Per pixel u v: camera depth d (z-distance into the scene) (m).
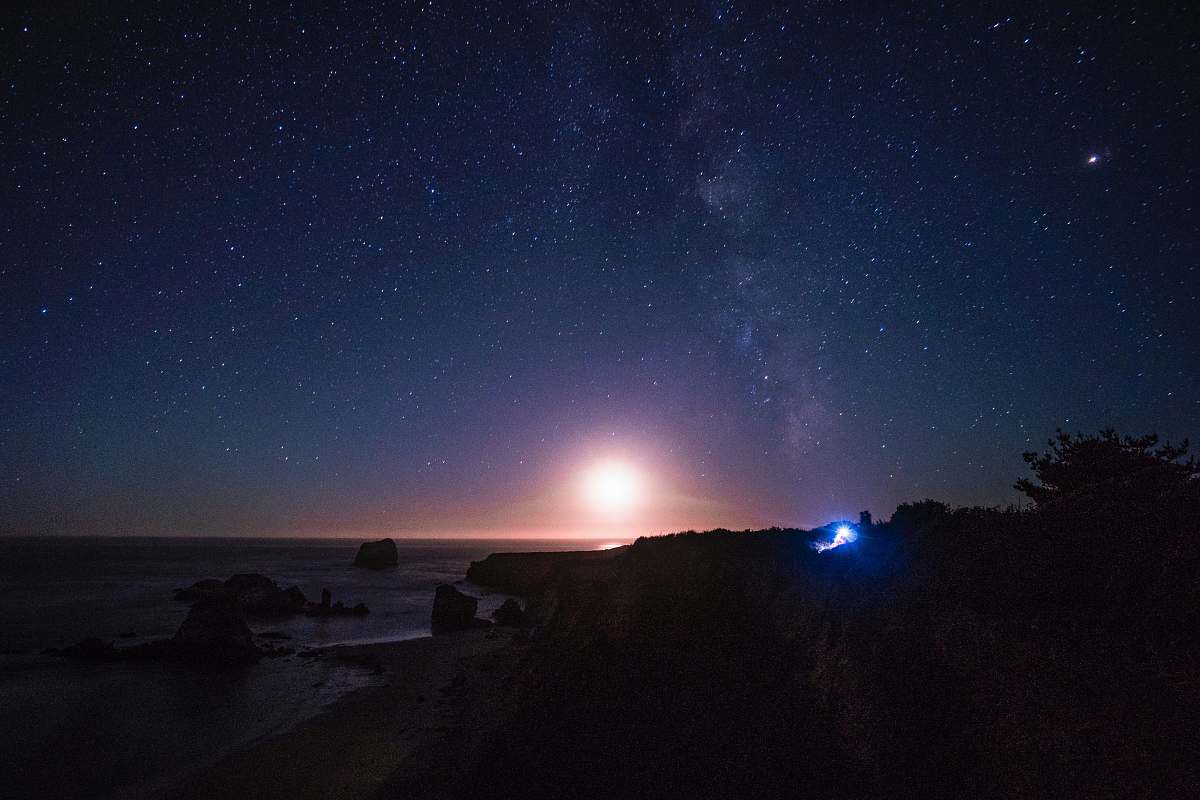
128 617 49.12
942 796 7.84
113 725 22.05
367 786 15.66
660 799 11.05
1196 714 6.09
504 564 84.62
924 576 11.93
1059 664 7.76
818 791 9.40
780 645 14.19
